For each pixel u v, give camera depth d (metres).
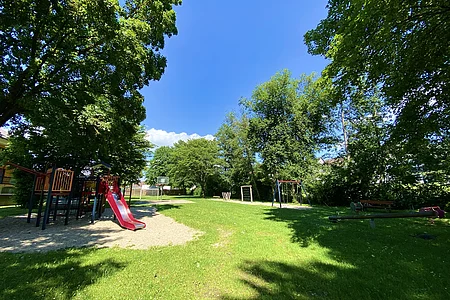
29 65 6.54
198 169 32.25
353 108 19.02
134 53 7.56
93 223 8.23
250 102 26.92
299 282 3.08
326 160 23.44
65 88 7.52
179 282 3.07
